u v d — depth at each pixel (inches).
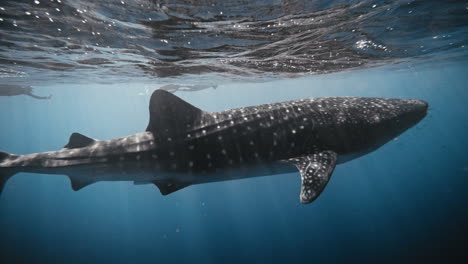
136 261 1164.5
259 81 1037.2
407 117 193.0
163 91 169.2
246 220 1459.2
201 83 895.7
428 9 265.6
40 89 1408.7
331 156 156.6
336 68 668.1
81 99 2495.1
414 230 1022.4
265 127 168.9
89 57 420.8
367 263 868.0
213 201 1813.5
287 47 374.3
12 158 193.0
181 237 1348.4
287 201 1649.9
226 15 231.1
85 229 1466.5
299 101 187.8
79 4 206.1
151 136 175.8
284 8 222.5
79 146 185.6
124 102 3277.6
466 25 354.6
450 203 1206.3
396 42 416.8
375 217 1285.7
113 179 179.8
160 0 195.3
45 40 316.8
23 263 1083.9
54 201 1971.0
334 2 218.2
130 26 261.4
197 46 344.8
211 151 166.4
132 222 1565.0
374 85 2220.7
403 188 1742.1
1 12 225.3
